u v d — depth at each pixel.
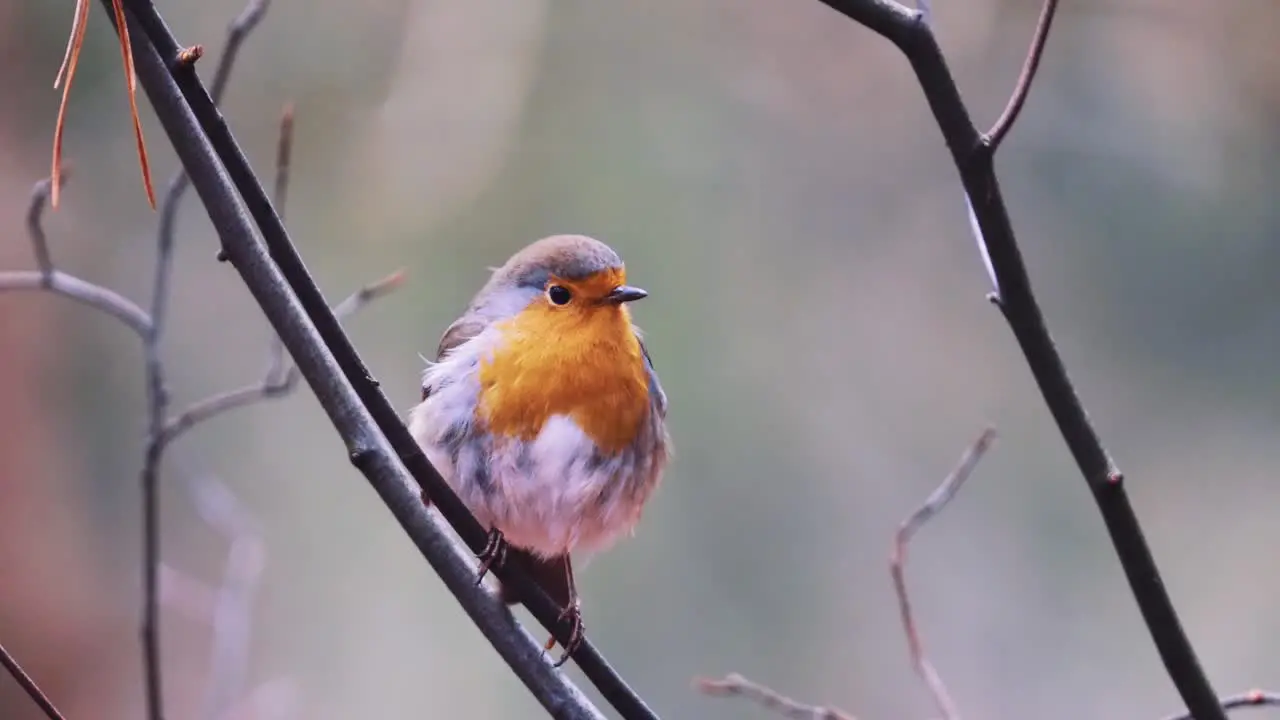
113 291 11.77
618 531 6.30
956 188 12.61
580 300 6.01
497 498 5.94
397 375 11.48
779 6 12.39
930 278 12.56
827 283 12.42
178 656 11.56
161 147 11.79
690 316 11.98
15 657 10.88
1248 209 11.77
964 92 12.28
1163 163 11.94
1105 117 12.03
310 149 11.61
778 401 12.15
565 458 5.92
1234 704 5.04
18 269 11.31
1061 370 4.29
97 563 11.56
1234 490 11.96
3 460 11.09
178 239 11.98
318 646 12.18
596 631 11.91
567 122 11.94
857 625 12.15
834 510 12.18
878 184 12.57
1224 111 11.76
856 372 12.30
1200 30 11.73
